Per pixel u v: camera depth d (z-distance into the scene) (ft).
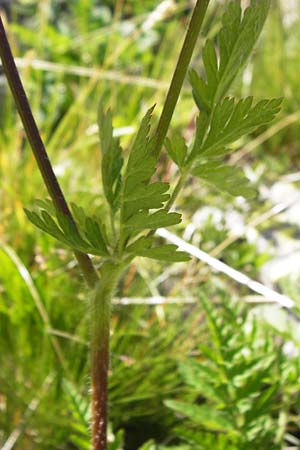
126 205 1.07
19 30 3.65
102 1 4.24
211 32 3.26
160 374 2.11
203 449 1.66
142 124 1.03
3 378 2.21
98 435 1.28
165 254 1.10
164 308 2.30
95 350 1.22
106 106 3.26
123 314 2.26
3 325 2.25
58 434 2.12
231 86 1.11
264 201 3.02
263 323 2.00
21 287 2.18
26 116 1.09
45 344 2.18
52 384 2.16
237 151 3.23
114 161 1.16
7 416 2.19
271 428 1.70
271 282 2.55
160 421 2.14
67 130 3.14
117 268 1.15
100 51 3.85
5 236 2.46
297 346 1.87
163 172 2.76
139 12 4.17
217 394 1.72
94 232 1.10
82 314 2.20
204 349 1.75
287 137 3.49
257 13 1.07
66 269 2.28
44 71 3.65
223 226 2.56
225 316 1.89
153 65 3.84
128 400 2.03
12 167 2.70
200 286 2.41
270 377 1.77
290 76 3.70
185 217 2.71
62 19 4.22
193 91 1.09
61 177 2.61
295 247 2.74
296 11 3.96
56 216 1.09
